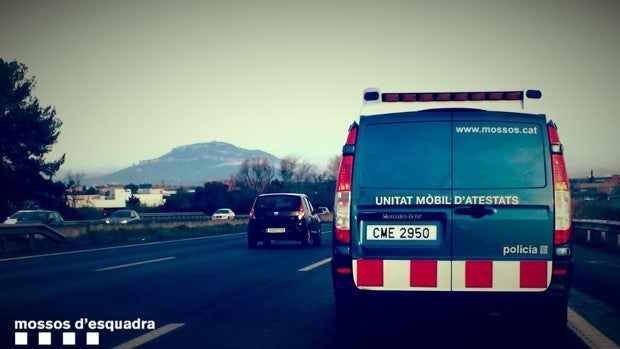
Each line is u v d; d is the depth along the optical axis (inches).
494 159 234.4
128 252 725.9
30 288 406.3
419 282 232.2
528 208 229.8
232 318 302.2
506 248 228.8
